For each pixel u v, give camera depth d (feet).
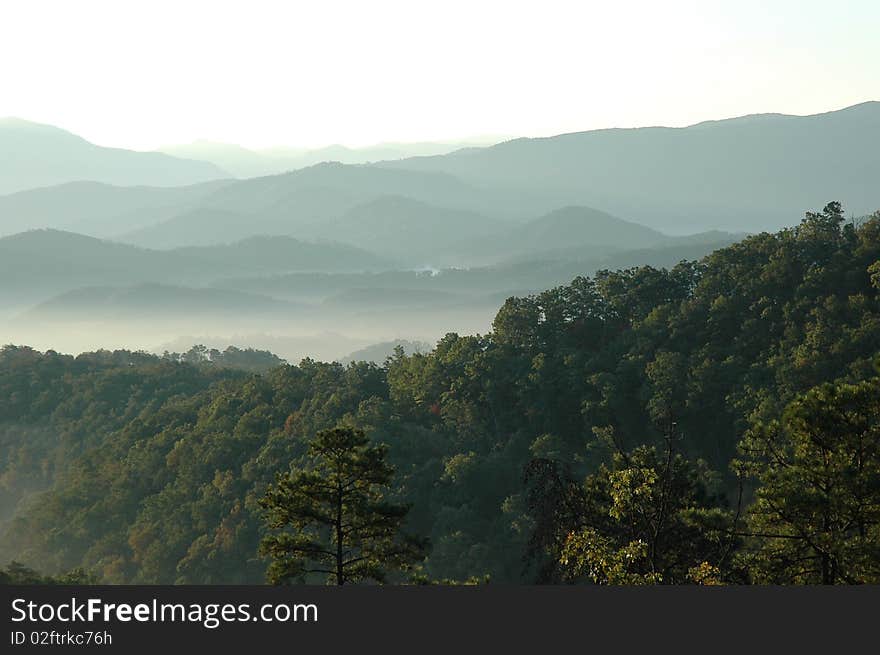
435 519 268.41
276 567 93.91
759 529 84.12
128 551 338.13
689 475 98.94
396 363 371.15
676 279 349.61
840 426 81.30
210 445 342.44
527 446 296.92
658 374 280.31
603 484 93.50
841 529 81.46
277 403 366.02
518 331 341.21
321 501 97.96
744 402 252.21
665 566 88.28
